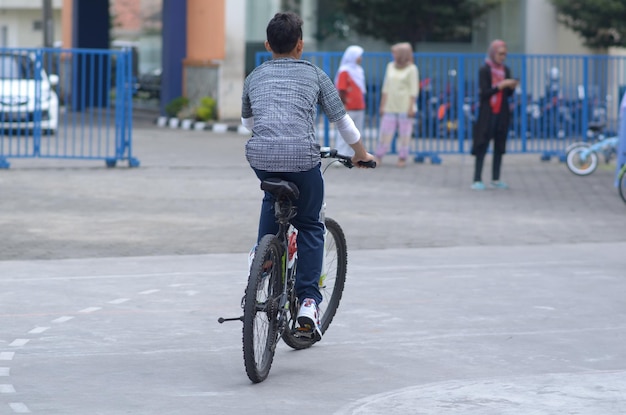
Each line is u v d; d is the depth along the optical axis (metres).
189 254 16.61
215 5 46.59
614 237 18.69
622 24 41.22
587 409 9.00
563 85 33.38
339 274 11.75
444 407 9.05
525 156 35.22
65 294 13.62
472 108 33.00
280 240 10.23
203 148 36.12
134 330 11.81
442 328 12.05
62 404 9.08
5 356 10.66
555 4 42.50
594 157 29.16
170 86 49.09
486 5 42.28
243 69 46.72
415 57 32.78
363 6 42.72
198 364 10.48
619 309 13.10
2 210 20.81
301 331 10.52
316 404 9.16
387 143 31.06
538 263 16.17
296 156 9.98
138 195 23.47
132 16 58.22
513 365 10.49
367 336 11.67
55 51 29.69
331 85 10.41
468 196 24.25
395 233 18.83
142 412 8.88
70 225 19.14
